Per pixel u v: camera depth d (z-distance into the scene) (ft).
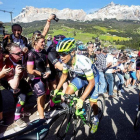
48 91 13.42
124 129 10.07
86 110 8.98
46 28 13.47
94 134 9.39
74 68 7.81
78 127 9.88
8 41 12.28
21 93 9.70
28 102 13.06
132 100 15.53
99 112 10.96
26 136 4.32
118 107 13.56
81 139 8.86
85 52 13.76
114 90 18.78
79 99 6.89
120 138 9.14
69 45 7.06
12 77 7.63
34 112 11.52
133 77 20.27
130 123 10.85
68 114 7.61
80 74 8.13
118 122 10.93
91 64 7.95
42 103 9.86
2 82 9.46
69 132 9.27
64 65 8.05
